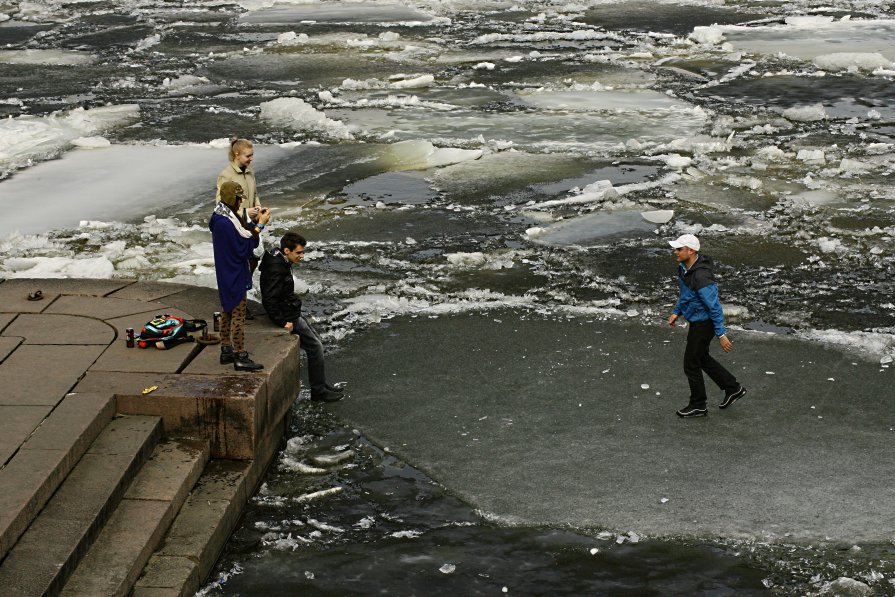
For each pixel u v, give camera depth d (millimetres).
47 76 42500
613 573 10453
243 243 11812
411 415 13789
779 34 50406
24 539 9281
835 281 18984
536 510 11578
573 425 13406
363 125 32656
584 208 23719
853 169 26625
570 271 19625
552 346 15891
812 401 13930
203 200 24484
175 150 29391
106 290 14805
